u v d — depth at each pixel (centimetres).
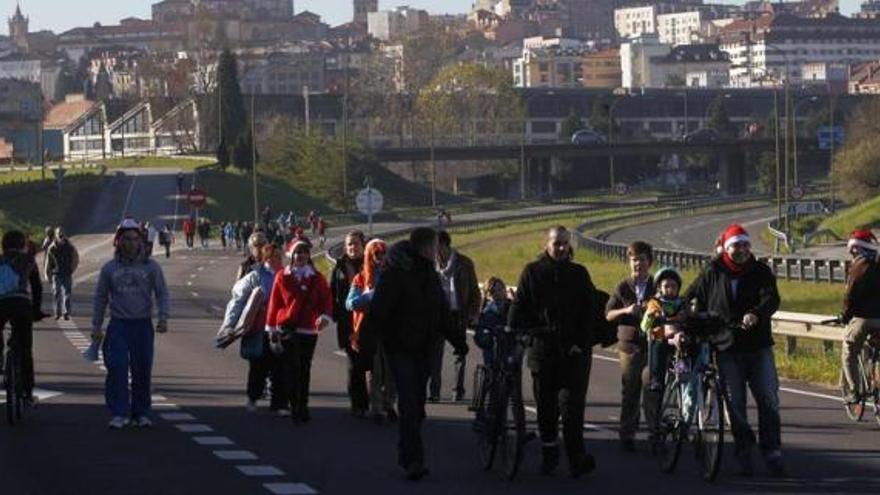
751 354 2164
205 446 2481
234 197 18675
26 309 2772
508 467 2150
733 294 2156
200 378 3634
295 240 2955
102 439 2567
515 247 12269
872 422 2759
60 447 2475
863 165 18938
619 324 2405
